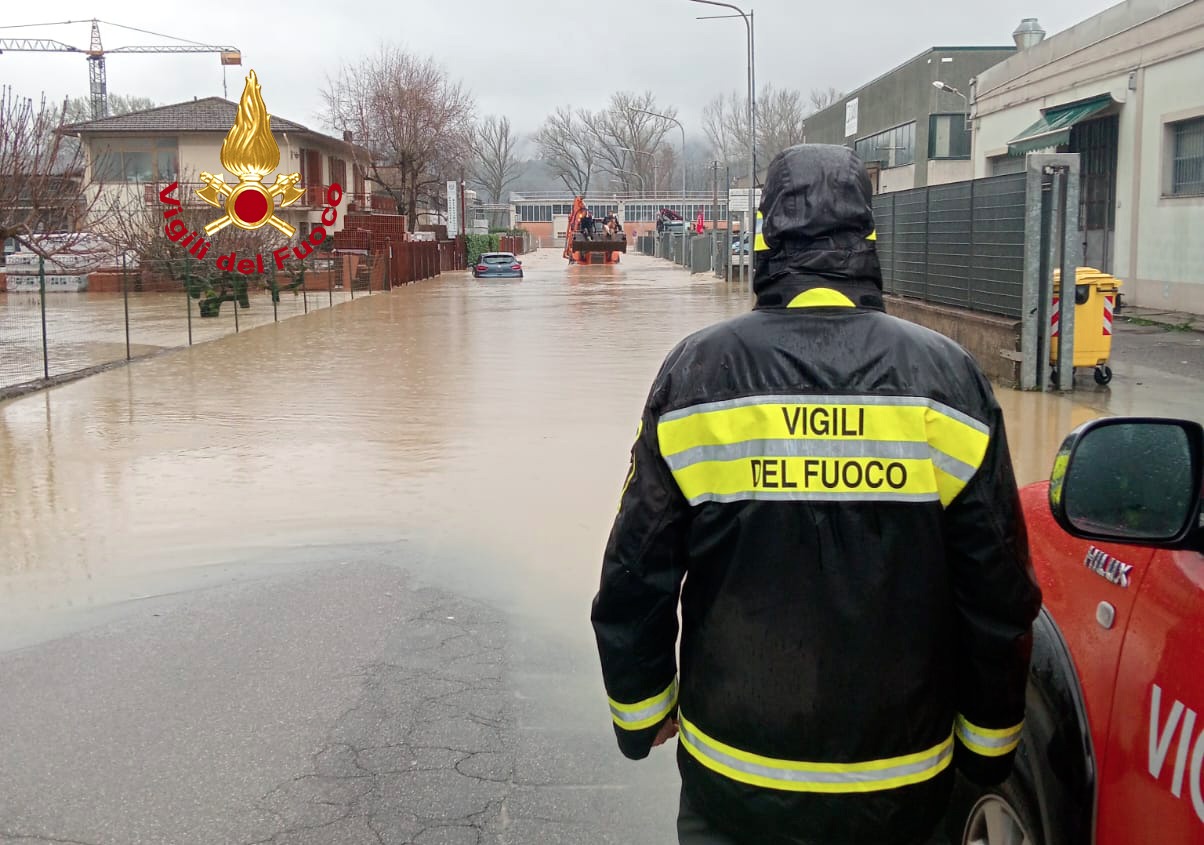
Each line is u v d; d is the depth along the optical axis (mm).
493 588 6617
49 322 26578
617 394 13805
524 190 179000
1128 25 22516
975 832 2998
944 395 2322
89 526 8062
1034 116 27453
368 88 61438
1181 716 2092
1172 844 2094
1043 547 2887
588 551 7324
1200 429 2145
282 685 5211
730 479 2328
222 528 7957
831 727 2305
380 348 19875
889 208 20656
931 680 2332
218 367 17266
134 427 11953
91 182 31656
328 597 6473
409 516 8219
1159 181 21562
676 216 84875
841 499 2293
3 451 10727
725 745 2369
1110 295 13023
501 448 10578
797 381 2336
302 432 11547
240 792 4227
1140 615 2324
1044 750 2576
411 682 5238
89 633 5934
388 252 40781
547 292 38344
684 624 2473
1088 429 2207
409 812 4082
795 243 2459
